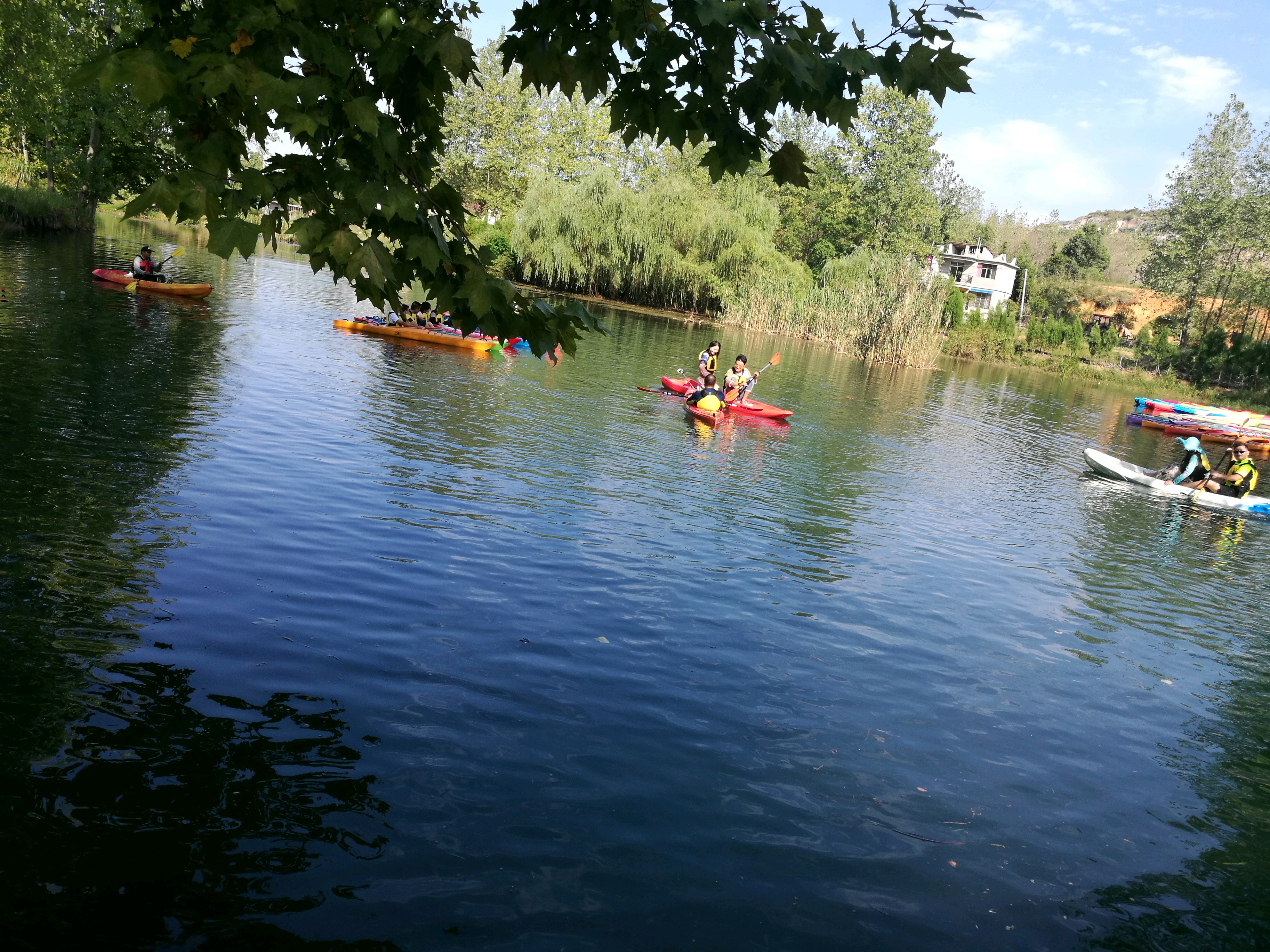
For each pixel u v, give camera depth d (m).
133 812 3.57
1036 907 3.76
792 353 35.19
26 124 28.09
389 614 5.98
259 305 23.03
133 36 2.68
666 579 7.51
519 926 3.20
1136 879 4.11
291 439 10.27
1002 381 37.59
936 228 76.62
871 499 11.96
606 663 5.70
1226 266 59.00
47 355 12.79
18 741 3.96
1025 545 10.70
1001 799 4.70
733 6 2.65
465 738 4.53
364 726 4.52
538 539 8.06
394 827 3.71
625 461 11.93
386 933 3.08
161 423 10.09
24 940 2.84
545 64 3.17
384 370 16.11
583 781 4.28
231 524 7.27
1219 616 8.84
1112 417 29.05
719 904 3.48
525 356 21.45
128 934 2.93
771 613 7.08
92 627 5.17
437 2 3.03
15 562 5.89
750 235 47.47
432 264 2.82
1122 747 5.58
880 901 3.65
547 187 49.19
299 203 2.71
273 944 2.96
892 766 4.88
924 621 7.43
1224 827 4.73
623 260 47.91
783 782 4.53
